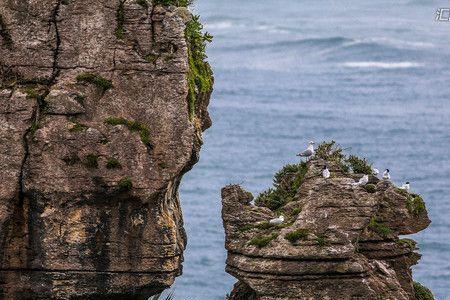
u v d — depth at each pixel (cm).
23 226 6028
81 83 6050
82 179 6003
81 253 6047
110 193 6016
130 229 6069
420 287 7094
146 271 6084
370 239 6806
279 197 6962
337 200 6425
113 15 6081
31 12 6062
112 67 6078
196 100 6384
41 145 5991
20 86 6050
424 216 6994
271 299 6366
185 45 6088
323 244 6356
